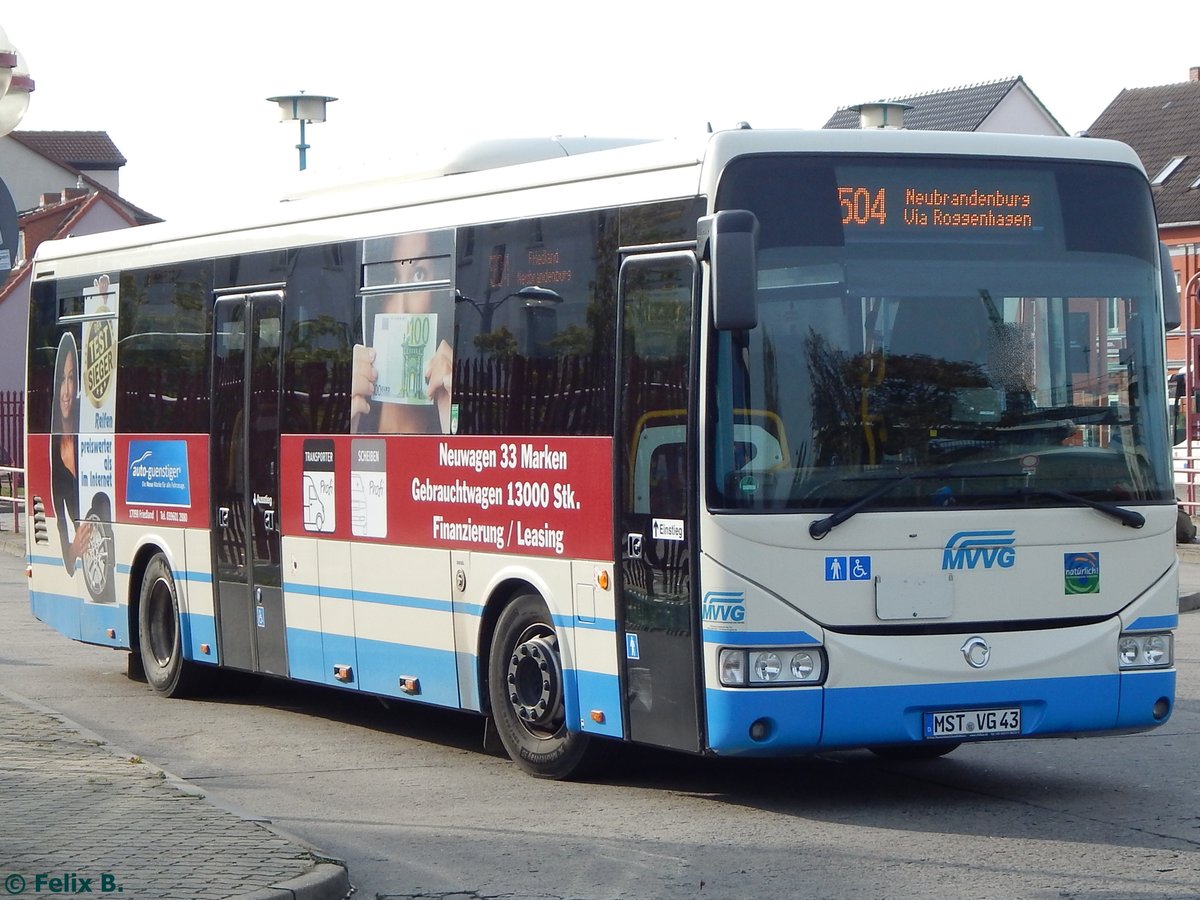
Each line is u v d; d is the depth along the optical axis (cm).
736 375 897
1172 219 6131
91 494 1570
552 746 1039
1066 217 953
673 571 920
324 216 1252
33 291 1683
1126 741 1171
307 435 1256
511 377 1055
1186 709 1300
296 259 1280
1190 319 2712
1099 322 954
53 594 1647
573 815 948
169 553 1442
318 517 1244
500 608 1083
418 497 1139
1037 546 931
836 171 918
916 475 912
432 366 1128
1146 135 6606
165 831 854
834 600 898
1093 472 947
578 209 1007
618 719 966
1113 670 945
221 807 913
